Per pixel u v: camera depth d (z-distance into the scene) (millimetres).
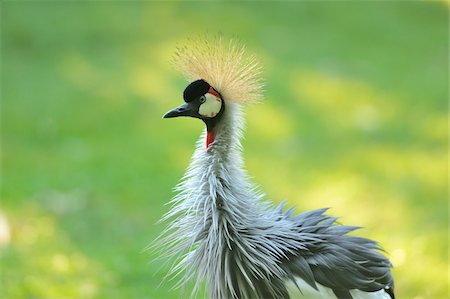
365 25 19188
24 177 12039
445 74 16719
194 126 14242
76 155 12914
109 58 16656
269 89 15555
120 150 13141
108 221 10766
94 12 18938
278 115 14625
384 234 10352
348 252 5988
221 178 6008
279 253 5863
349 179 12211
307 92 15555
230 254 5973
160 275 9109
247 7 19672
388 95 15625
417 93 15727
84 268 9352
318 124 14367
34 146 13219
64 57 16672
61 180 11984
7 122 13906
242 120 6195
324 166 12742
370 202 11414
